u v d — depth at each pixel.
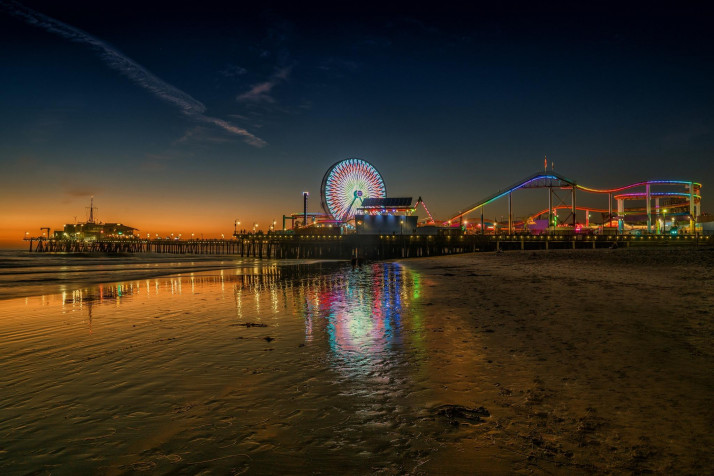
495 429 4.17
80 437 4.05
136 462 3.56
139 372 6.21
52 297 16.44
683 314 10.29
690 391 5.13
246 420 4.43
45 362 6.78
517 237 72.38
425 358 6.85
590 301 12.63
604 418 4.38
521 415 4.50
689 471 3.35
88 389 5.46
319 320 10.64
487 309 11.64
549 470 3.39
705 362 6.30
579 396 5.02
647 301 12.47
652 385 5.36
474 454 3.67
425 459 3.59
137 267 40.91
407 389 5.37
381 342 8.06
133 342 8.23
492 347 7.44
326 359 6.89
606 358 6.60
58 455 3.70
